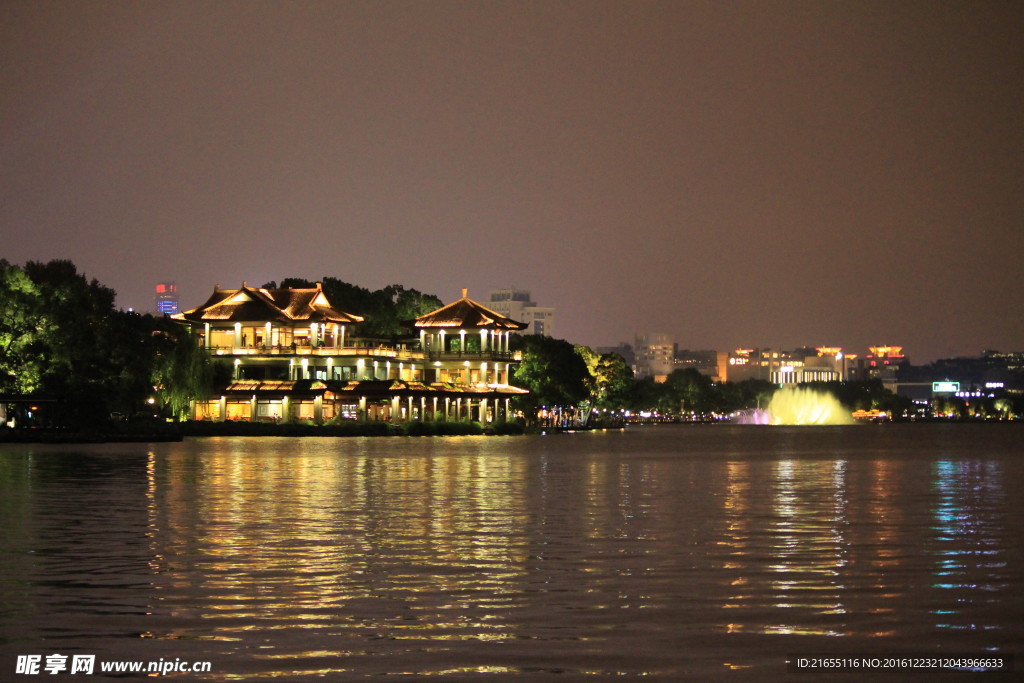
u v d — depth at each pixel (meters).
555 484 93.94
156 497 77.44
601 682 29.95
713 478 103.50
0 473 100.12
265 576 44.28
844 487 91.62
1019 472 113.88
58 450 143.88
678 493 84.69
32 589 41.41
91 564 47.09
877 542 54.53
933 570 45.84
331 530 58.94
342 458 135.38
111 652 32.62
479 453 157.25
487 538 55.94
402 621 36.34
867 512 69.50
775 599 39.75
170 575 44.41
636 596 40.28
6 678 30.30
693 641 33.84
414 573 45.06
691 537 56.53
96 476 96.94
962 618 36.69
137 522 62.16
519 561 48.28
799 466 126.88
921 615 37.12
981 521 64.25
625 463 132.38
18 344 164.00
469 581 43.31
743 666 31.31
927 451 177.75
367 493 82.44
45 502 73.44
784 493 84.94
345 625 35.81
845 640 33.94
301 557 49.22
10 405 175.50
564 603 39.09
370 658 32.06
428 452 157.88
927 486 93.00
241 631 35.03
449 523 62.62
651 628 35.41
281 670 30.97
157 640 33.94
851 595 40.41
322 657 32.19
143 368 185.50
